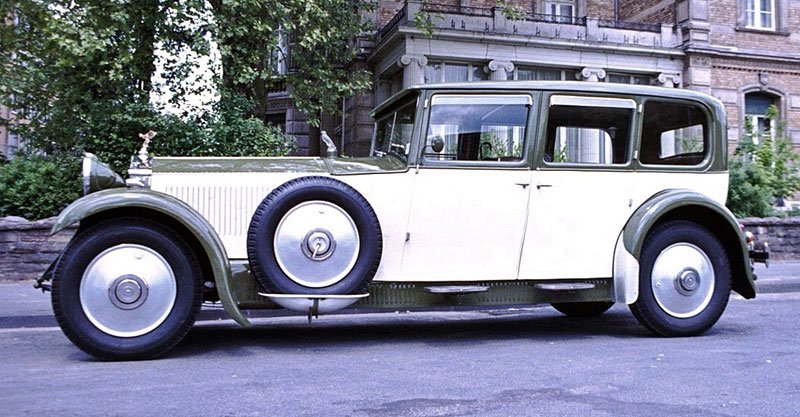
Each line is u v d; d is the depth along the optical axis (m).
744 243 5.82
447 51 16.62
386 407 3.59
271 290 4.90
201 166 5.23
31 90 12.63
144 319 4.79
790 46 19.70
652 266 5.66
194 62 12.13
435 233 5.33
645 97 5.79
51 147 13.00
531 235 5.50
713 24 18.98
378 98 18.16
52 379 4.25
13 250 9.19
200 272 4.89
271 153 12.23
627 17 21.17
